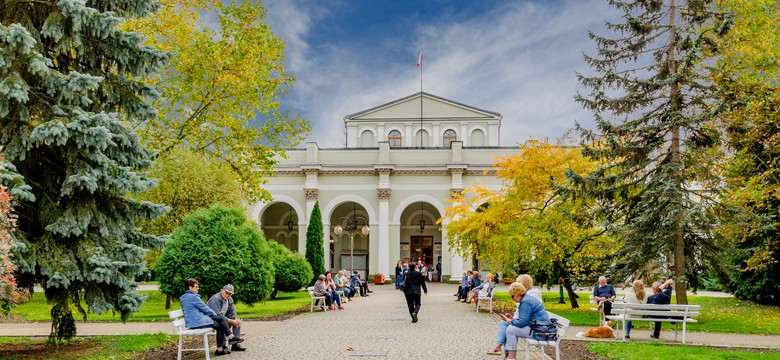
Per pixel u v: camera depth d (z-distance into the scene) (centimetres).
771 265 2075
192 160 2330
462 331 1387
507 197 2227
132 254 1034
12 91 904
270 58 2250
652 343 1183
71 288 997
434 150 4438
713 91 1645
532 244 1933
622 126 1691
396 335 1305
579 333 1305
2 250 765
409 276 1616
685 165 1653
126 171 1005
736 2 1814
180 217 2266
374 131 5094
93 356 987
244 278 1764
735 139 1712
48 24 985
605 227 1780
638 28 1708
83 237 1012
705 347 1138
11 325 1603
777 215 1702
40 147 1033
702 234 1691
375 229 4359
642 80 1664
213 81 2159
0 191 777
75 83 958
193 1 2153
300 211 4384
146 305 2344
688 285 1800
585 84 1744
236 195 2397
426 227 4750
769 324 1602
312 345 1146
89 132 949
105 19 1007
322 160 4462
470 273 2555
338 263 4719
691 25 1692
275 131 2375
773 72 1764
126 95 1103
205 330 978
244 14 2181
